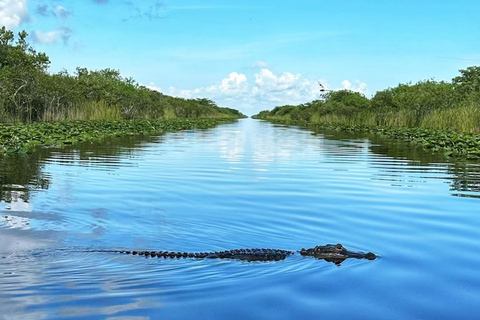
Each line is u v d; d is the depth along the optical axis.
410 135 35.03
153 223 9.09
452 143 25.92
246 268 6.73
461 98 44.69
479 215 9.92
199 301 5.60
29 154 19.31
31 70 38.94
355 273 6.59
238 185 13.16
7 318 5.10
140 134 34.66
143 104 60.28
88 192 11.84
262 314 5.26
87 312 5.27
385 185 13.39
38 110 38.84
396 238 8.34
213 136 35.56
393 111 52.97
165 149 23.00
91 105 45.50
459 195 11.98
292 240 8.28
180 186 12.84
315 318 5.20
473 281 6.33
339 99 79.62
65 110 41.69
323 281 6.29
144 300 5.61
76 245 7.72
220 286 6.07
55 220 9.21
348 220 9.50
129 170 15.58
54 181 13.26
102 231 8.57
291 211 10.15
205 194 11.84
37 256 7.11
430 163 18.64
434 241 8.14
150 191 12.09
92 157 18.73
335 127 54.62
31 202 10.66
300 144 28.36
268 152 22.80
